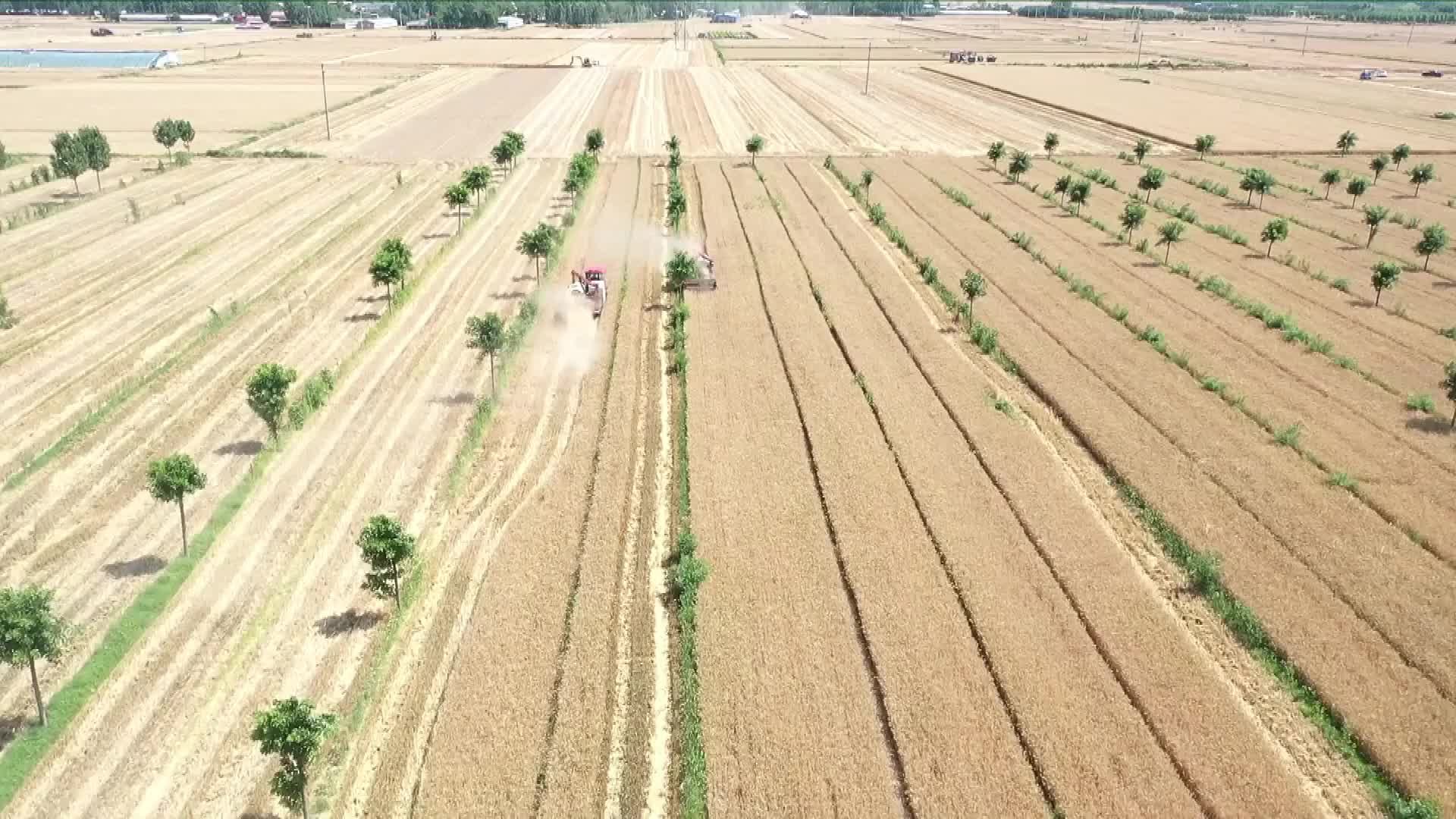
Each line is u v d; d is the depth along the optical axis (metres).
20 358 53.44
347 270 67.50
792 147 113.31
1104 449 44.09
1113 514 39.66
